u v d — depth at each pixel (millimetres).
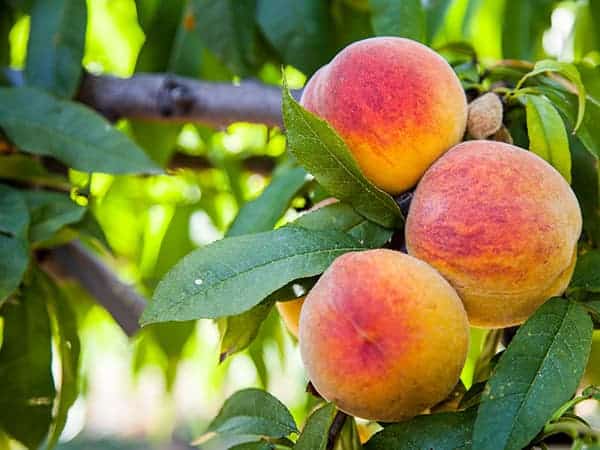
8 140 772
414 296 525
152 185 1109
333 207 598
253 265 558
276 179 734
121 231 1112
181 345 960
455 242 540
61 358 798
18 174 776
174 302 548
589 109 646
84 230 786
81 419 1343
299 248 564
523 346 534
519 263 537
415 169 579
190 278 554
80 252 874
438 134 576
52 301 804
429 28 869
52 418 798
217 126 865
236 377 1263
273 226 714
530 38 927
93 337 1189
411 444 547
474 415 549
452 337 529
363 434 673
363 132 573
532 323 541
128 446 2637
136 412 2854
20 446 820
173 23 936
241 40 886
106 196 1082
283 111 564
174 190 1115
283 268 557
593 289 579
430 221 548
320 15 859
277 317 960
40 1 846
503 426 512
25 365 794
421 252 551
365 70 579
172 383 975
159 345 958
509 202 539
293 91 828
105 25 1099
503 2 993
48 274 821
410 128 571
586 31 903
